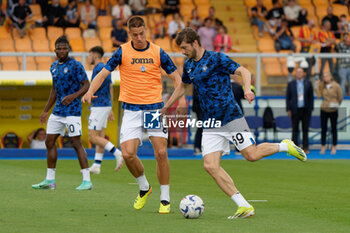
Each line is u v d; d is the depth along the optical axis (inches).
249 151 788.0
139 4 3112.7
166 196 837.2
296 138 2146.9
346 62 2434.8
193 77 786.8
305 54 2421.3
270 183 1262.3
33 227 701.9
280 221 766.5
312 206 916.0
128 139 844.6
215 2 3344.0
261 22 3139.8
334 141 2176.4
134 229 693.9
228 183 794.8
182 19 3102.9
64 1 3117.6
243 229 701.3
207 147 796.0
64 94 1088.2
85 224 726.5
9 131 2050.9
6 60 2324.1
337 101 2159.2
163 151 837.2
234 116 785.6
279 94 2427.4
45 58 2316.7
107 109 1382.9
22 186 1145.4
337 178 1373.0
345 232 692.1
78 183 1209.4
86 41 2910.9
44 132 2071.9
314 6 3358.8
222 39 2785.4
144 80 842.2
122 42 2753.4
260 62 2410.2
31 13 2930.6
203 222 751.1
